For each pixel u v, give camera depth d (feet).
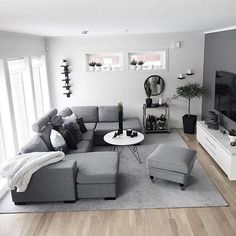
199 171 13.78
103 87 21.13
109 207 10.82
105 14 8.69
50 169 10.73
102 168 11.49
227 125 15.72
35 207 11.00
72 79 21.01
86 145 14.82
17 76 15.48
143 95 21.18
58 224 9.89
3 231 9.60
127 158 15.72
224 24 13.38
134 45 20.30
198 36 19.95
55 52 20.42
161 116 20.76
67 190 10.97
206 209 10.52
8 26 10.98
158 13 8.75
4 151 13.26
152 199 11.32
